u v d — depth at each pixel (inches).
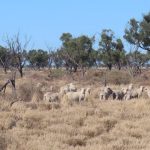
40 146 535.2
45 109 880.9
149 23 2126.0
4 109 840.3
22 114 776.9
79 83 2108.8
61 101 1023.0
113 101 1043.3
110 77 2185.0
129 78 2204.7
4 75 2316.7
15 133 617.3
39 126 689.0
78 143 585.0
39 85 1520.7
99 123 719.7
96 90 1355.8
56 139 588.4
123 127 686.5
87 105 952.3
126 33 2204.7
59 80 2400.3
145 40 2162.9
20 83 1542.8
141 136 630.5
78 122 727.1
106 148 542.9
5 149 516.1
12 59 2428.6
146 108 893.2
